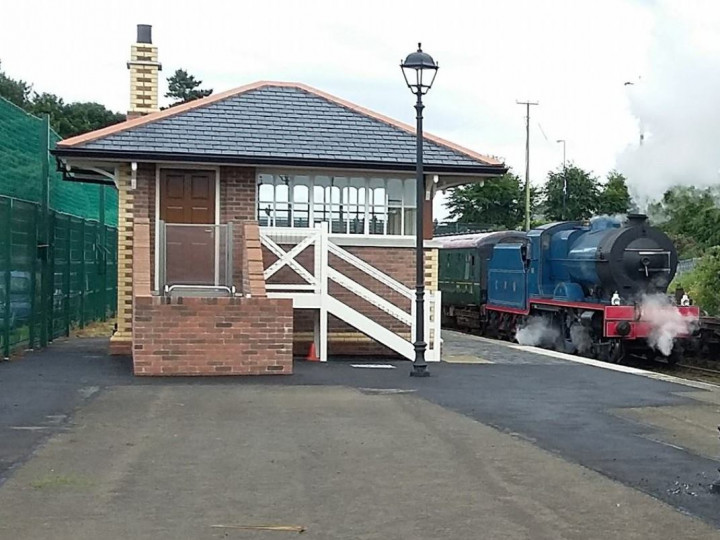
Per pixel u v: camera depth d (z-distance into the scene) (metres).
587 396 11.37
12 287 14.73
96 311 22.50
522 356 16.45
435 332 15.26
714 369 19.16
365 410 9.87
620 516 5.96
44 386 11.26
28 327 15.84
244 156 15.07
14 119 15.05
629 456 7.80
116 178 15.37
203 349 12.52
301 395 10.87
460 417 9.55
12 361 14.01
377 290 16.11
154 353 12.39
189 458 7.40
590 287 20.56
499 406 10.40
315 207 16.00
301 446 7.93
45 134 16.66
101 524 5.60
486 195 58.41
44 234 16.56
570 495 6.46
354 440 8.23
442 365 14.66
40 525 5.56
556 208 52.44
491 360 15.62
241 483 6.64
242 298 12.65
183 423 8.90
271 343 12.72
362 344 15.93
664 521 5.85
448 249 30.41
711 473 7.21
